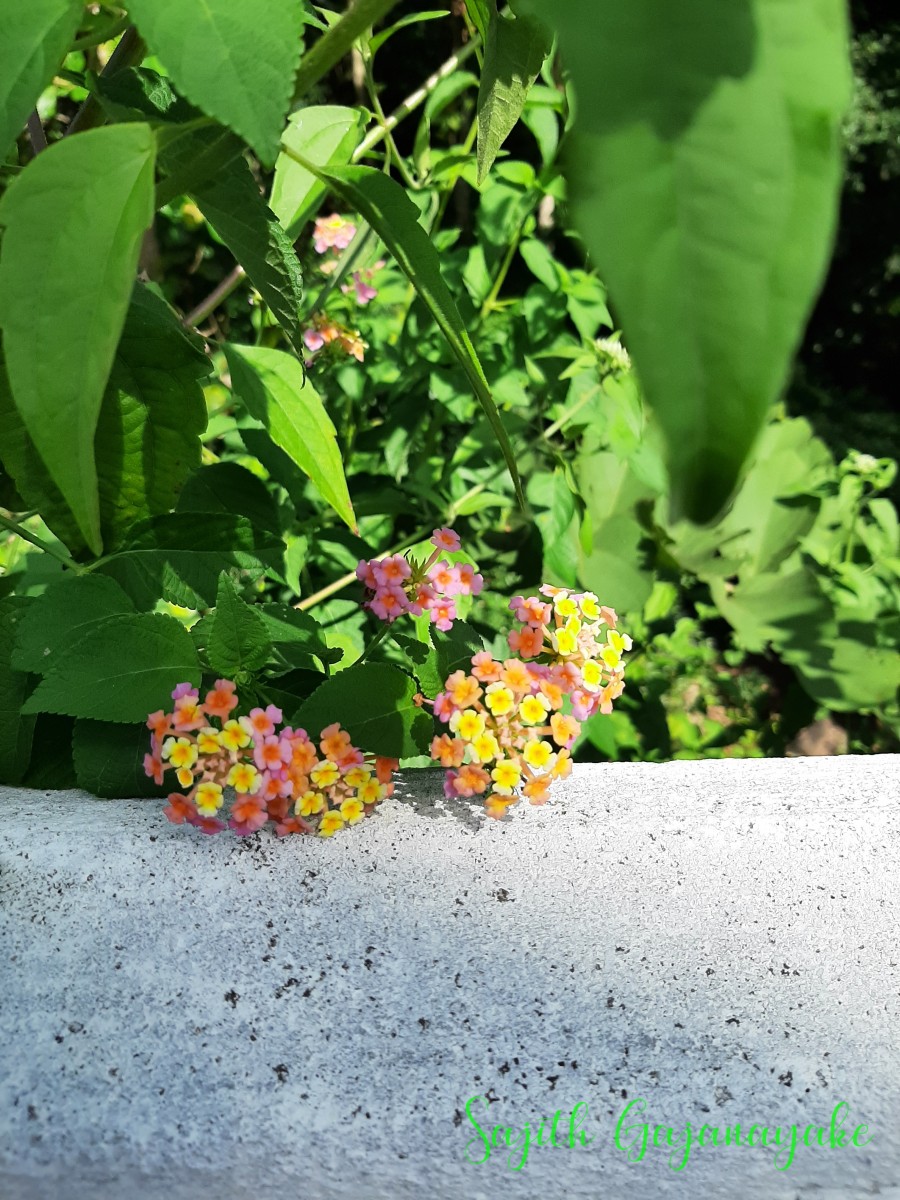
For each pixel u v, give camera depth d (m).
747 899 0.22
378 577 0.25
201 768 0.22
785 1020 0.20
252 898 0.21
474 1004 0.20
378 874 0.22
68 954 0.20
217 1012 0.19
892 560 0.58
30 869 0.21
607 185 0.07
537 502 0.38
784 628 0.55
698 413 0.06
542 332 0.41
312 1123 0.18
